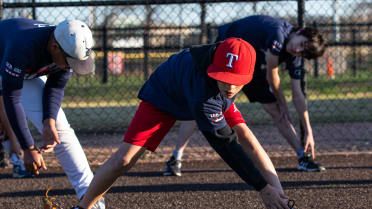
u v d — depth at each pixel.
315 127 10.77
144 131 4.57
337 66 20.06
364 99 14.48
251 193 6.42
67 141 5.12
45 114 5.01
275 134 10.03
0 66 4.79
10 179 7.34
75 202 6.22
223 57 4.02
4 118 5.12
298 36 6.52
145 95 4.57
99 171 4.65
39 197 6.44
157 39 14.58
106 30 15.67
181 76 4.32
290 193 6.38
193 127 7.36
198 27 13.12
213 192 6.52
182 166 7.94
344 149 8.85
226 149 4.23
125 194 6.49
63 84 5.08
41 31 4.67
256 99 7.38
